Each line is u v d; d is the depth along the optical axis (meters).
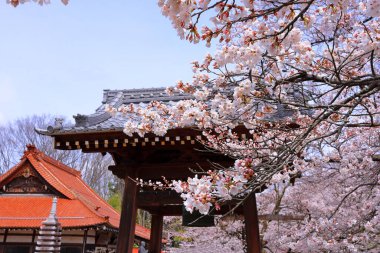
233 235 12.43
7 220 15.45
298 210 11.20
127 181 7.17
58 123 6.95
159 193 7.13
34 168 17.98
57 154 32.09
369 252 7.39
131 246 6.82
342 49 4.19
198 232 14.10
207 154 7.06
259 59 3.03
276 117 5.06
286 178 5.57
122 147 7.07
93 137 6.93
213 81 3.90
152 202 7.12
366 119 5.39
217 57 3.08
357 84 3.20
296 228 9.91
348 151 7.20
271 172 3.15
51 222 11.48
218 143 5.72
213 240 13.57
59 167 22.09
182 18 2.15
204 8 2.22
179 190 3.39
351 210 7.91
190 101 4.44
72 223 14.77
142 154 7.27
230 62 3.07
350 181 8.21
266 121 4.32
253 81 3.59
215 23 2.50
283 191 11.55
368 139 7.34
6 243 15.44
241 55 3.04
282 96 3.95
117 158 7.73
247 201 6.59
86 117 7.09
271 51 2.82
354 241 7.18
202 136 6.36
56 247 11.34
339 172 7.79
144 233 19.52
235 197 3.16
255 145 4.97
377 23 3.39
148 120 4.95
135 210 7.06
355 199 8.33
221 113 3.77
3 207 16.56
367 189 7.84
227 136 5.65
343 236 7.41
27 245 15.43
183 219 6.78
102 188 38.62
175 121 4.96
